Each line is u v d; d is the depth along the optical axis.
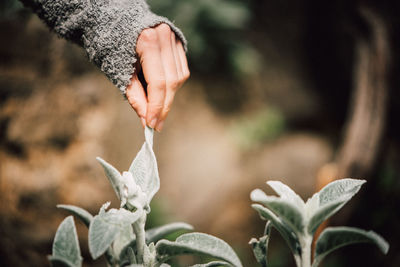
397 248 2.88
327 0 5.60
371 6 2.49
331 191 0.63
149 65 0.79
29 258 2.46
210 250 0.55
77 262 0.52
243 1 5.59
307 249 0.59
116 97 3.14
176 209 4.04
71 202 2.68
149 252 0.59
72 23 0.89
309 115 5.92
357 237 0.55
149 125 0.77
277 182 0.65
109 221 0.51
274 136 5.41
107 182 2.86
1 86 2.77
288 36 6.05
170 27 0.86
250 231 4.14
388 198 3.12
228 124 5.43
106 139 2.96
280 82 5.94
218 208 4.25
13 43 2.78
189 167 4.44
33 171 2.68
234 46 5.48
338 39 5.68
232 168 4.67
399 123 3.34
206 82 5.50
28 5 0.98
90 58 0.89
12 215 2.52
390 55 2.57
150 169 0.64
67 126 2.87
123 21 0.82
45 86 2.88
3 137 2.72
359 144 2.71
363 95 2.71
